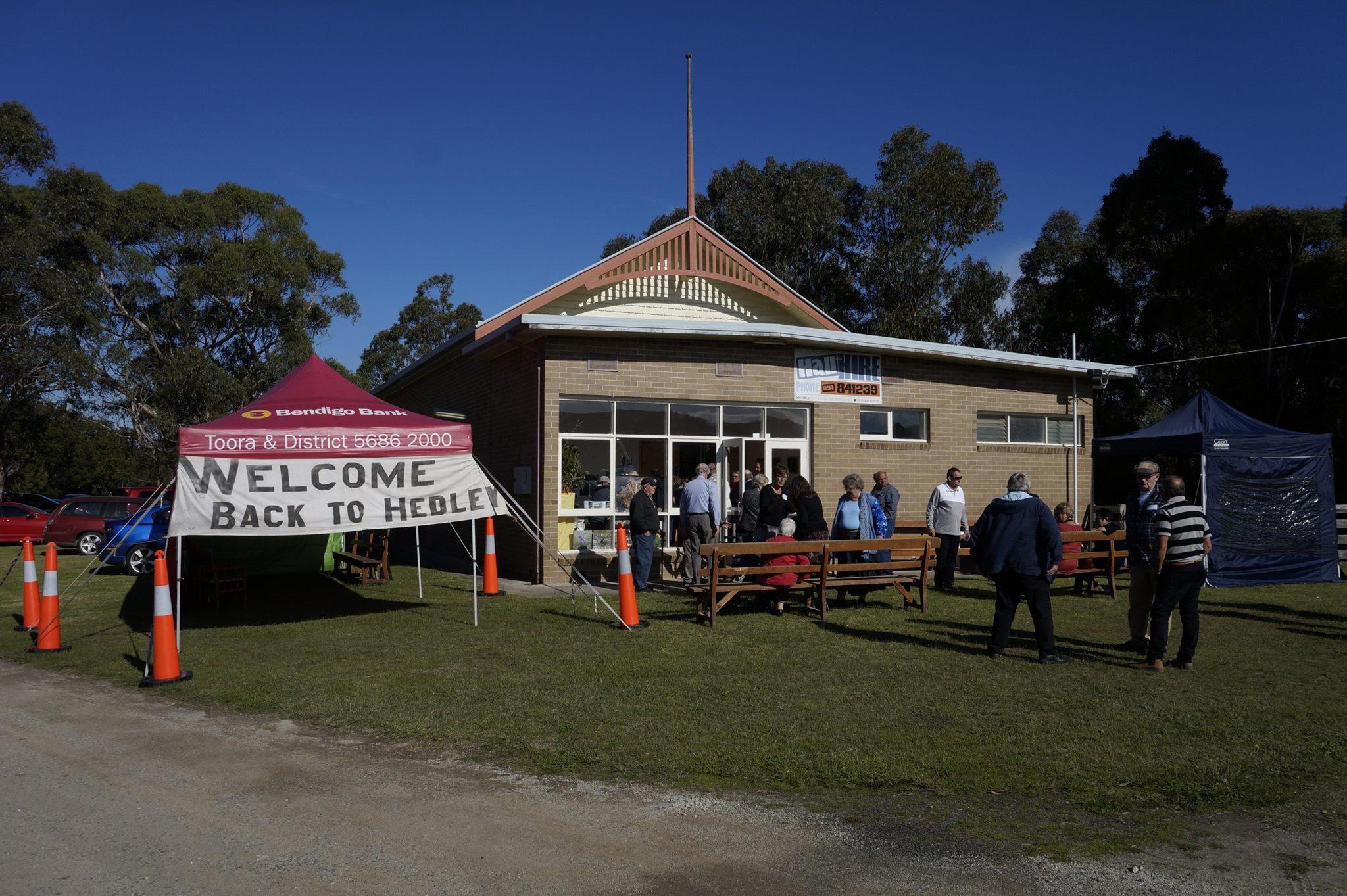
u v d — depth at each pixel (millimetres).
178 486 10062
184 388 40781
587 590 13711
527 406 15211
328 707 7086
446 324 55281
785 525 11203
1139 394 34500
